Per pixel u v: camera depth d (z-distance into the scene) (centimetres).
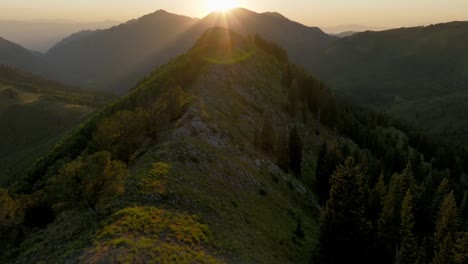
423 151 15362
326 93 13812
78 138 8206
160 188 3884
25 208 4056
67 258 2789
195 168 4809
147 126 5784
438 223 4912
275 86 13325
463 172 13512
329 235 4478
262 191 5419
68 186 3409
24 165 13938
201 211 3841
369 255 4700
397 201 5050
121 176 3588
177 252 2848
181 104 7012
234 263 3158
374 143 12744
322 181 7512
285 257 4091
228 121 7744
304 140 10769
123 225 3075
